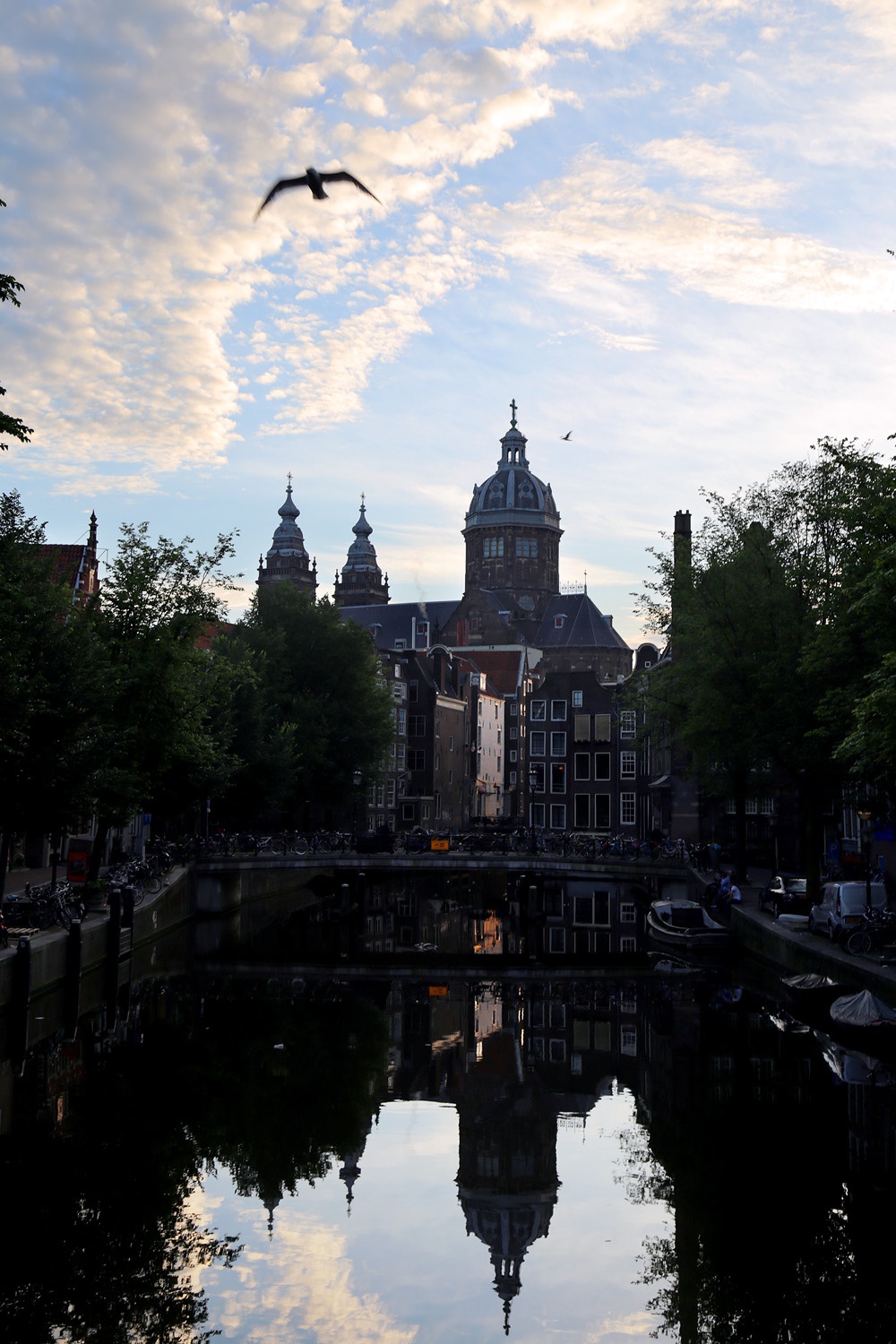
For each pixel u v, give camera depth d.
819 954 31.59
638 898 66.69
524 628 174.50
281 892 66.38
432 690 103.19
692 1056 27.83
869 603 25.88
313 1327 14.70
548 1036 30.95
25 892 34.78
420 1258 16.80
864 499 30.34
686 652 44.66
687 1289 15.61
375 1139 22.12
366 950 45.91
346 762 71.88
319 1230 17.77
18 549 31.38
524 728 126.06
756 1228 17.50
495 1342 14.24
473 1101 24.64
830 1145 21.00
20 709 27.50
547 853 63.00
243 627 68.81
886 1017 25.23
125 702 41.03
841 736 34.25
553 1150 21.38
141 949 40.97
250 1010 33.94
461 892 75.44
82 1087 24.73
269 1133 22.27
